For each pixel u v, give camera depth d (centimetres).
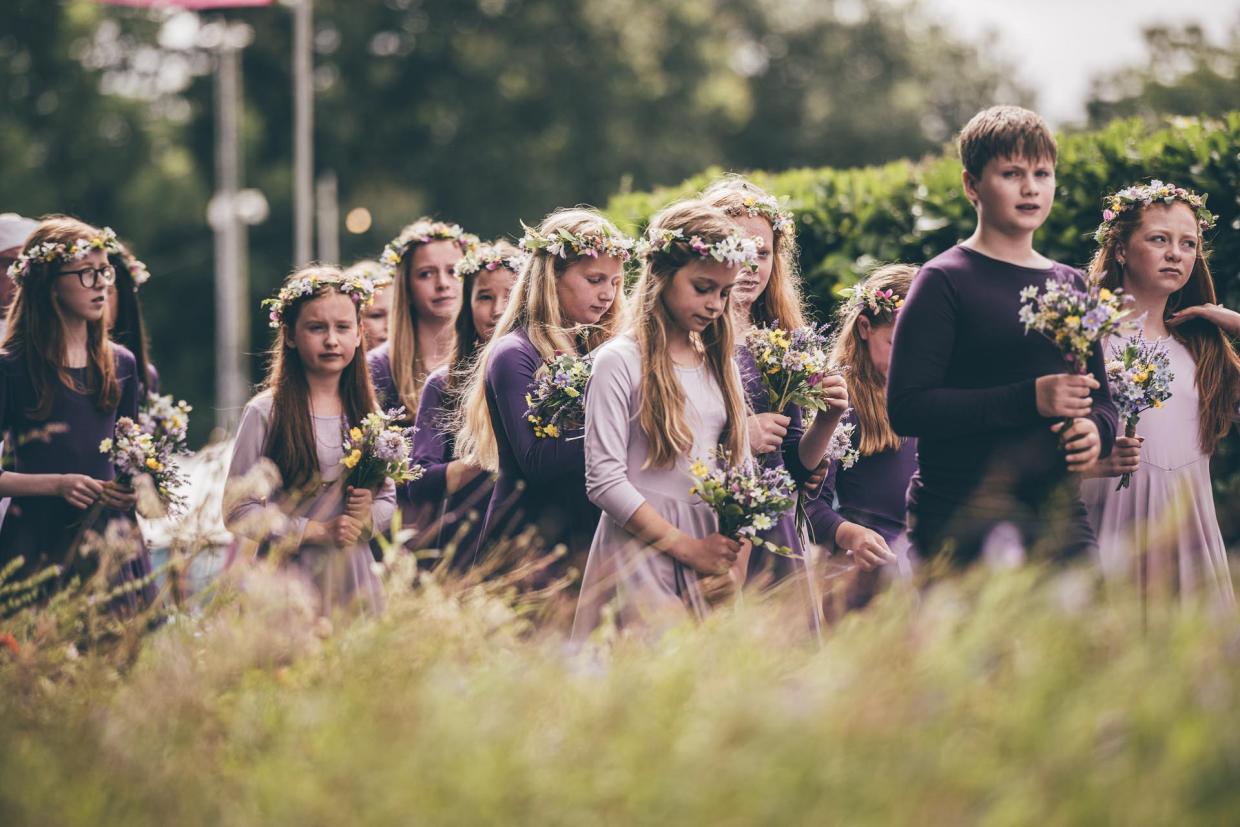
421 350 931
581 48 4947
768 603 574
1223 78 4169
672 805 366
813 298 1119
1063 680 399
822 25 6488
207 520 605
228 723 475
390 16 4931
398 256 934
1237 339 738
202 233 5194
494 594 585
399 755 402
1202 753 352
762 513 604
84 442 786
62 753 447
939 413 584
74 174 5147
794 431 703
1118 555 627
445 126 4950
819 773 361
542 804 380
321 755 427
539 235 723
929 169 1096
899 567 725
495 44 4869
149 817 414
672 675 434
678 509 624
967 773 358
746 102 5831
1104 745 367
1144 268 702
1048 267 606
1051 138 602
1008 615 429
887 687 390
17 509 764
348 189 4950
